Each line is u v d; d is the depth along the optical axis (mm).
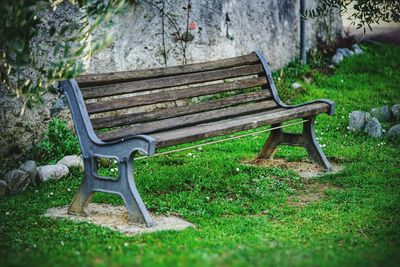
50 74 6367
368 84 12797
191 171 8242
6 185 7797
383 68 13539
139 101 7328
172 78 7723
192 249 5512
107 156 6680
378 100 11906
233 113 8117
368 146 9594
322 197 7648
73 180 8234
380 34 15609
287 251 5199
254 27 12625
